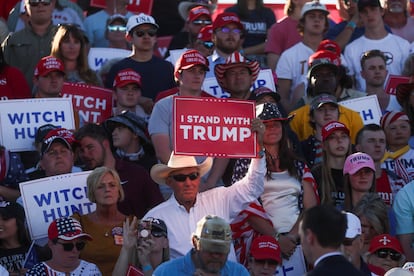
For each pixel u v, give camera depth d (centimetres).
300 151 3091
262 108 2873
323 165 2948
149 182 2955
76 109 3247
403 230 2945
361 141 3097
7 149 3084
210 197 2730
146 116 3297
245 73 3133
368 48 3666
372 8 3662
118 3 3866
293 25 3756
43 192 2852
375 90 3475
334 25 3847
